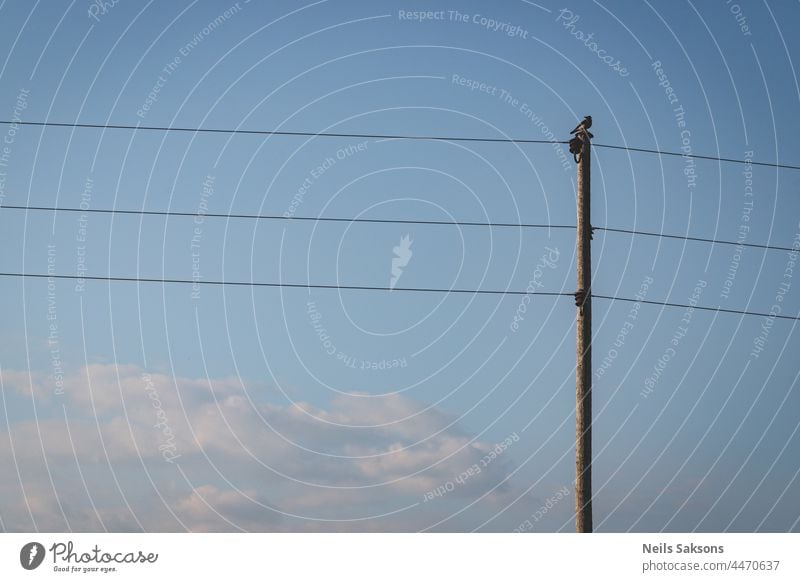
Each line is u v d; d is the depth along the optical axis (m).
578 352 19.59
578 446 19.34
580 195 19.91
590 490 19.23
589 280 19.72
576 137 20.08
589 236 19.86
